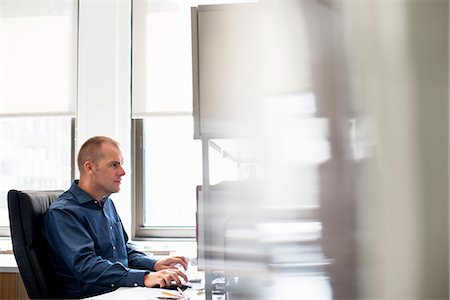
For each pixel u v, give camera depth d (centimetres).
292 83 40
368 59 39
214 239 44
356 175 39
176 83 267
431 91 38
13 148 279
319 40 40
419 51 38
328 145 40
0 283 216
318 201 40
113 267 168
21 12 273
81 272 171
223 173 42
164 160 277
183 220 273
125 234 218
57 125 277
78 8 268
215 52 42
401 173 38
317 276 40
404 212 38
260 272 43
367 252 39
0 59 274
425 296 38
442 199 37
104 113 261
